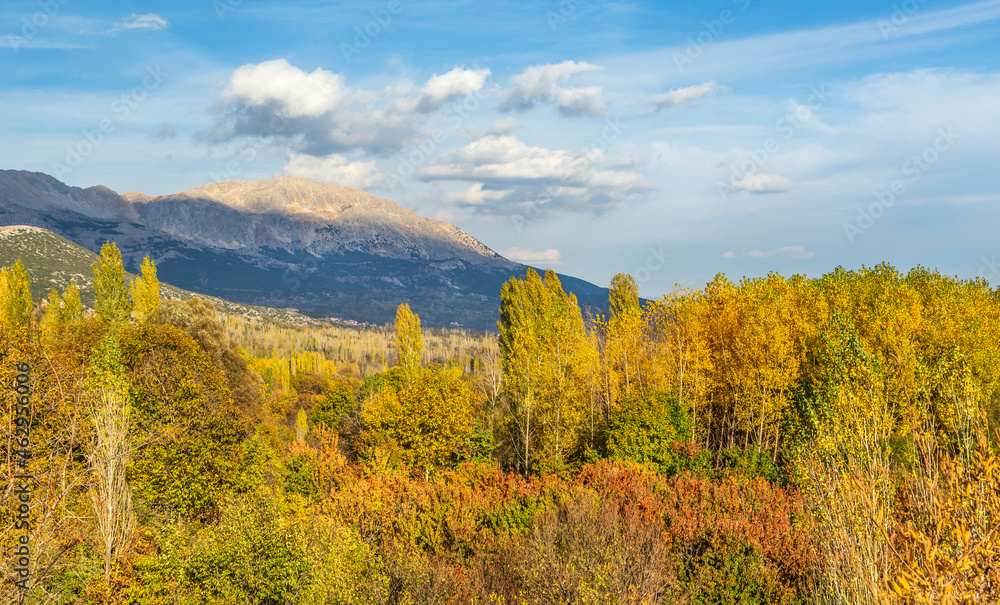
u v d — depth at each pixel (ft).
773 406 103.14
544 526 50.19
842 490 26.73
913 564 17.13
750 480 71.10
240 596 46.19
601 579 37.76
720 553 44.60
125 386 53.11
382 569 50.47
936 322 97.66
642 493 60.85
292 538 49.19
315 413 192.95
